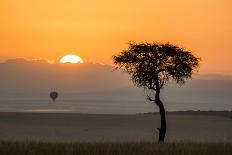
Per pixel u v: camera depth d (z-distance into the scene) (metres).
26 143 79.94
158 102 103.62
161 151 73.94
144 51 104.81
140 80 105.06
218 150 75.88
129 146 78.19
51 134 155.12
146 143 84.12
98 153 71.69
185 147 77.94
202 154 72.12
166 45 105.31
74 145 78.81
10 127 180.12
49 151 72.69
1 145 76.94
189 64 106.69
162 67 105.50
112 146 77.94
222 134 172.38
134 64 105.62
